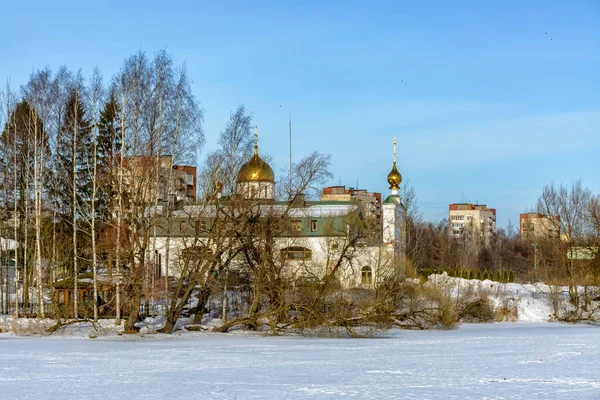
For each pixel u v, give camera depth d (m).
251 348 50.56
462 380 34.81
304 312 62.12
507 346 52.66
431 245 135.75
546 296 92.69
